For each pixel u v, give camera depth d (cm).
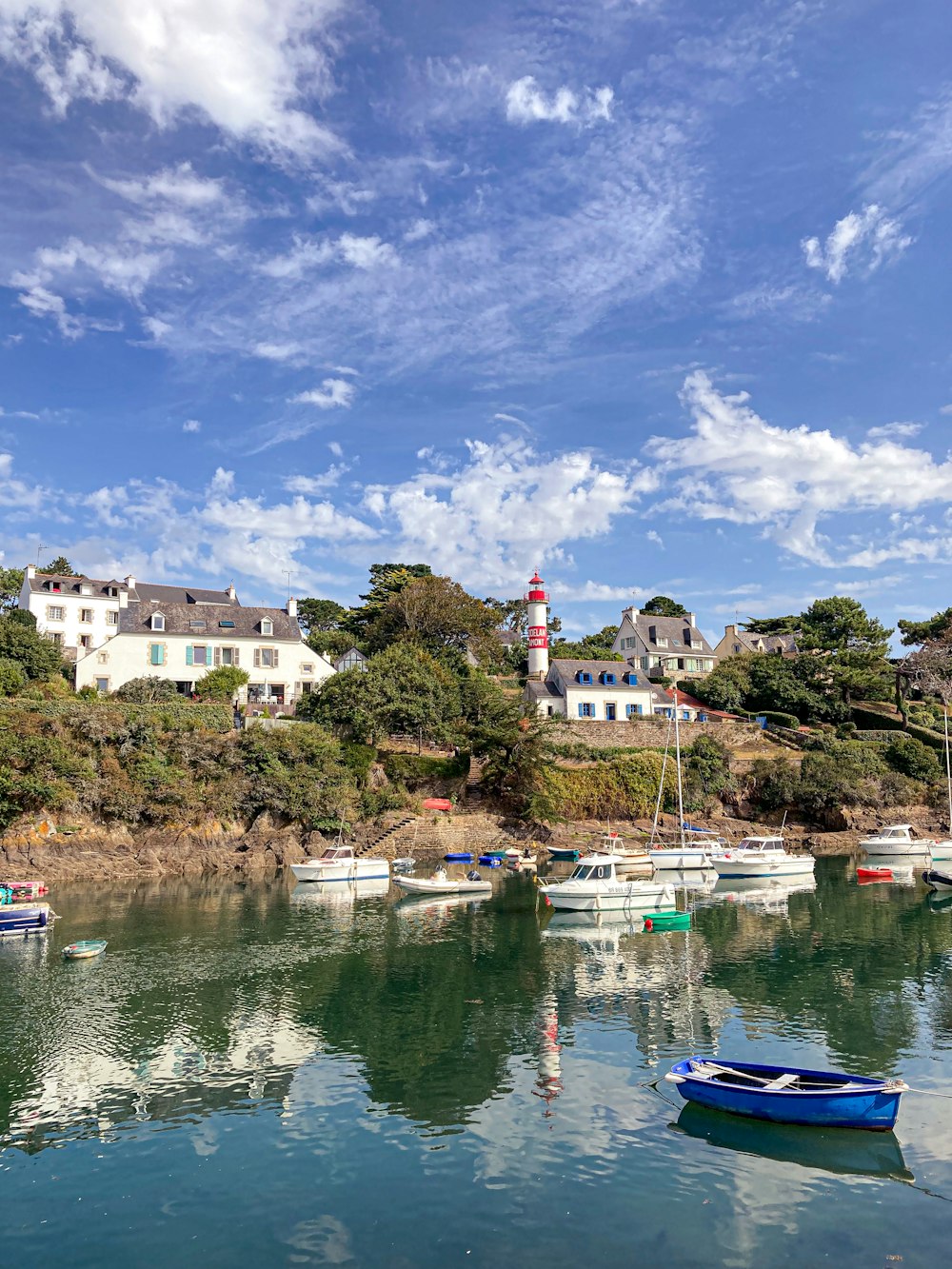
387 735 7350
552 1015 2819
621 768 7619
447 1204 1695
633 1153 1892
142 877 5488
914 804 8369
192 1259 1527
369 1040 2588
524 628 14212
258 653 8081
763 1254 1532
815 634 11606
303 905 4728
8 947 3706
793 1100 1983
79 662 7462
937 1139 1945
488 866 6169
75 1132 1998
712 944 3875
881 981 3225
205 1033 2639
